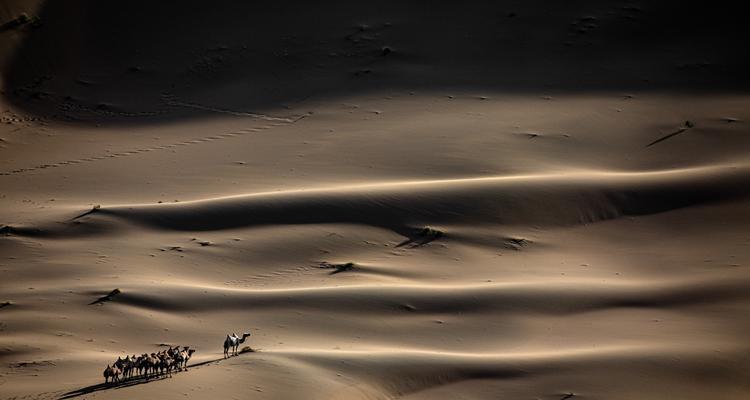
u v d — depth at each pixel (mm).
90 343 170000
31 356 161750
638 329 172625
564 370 151875
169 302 188250
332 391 139875
